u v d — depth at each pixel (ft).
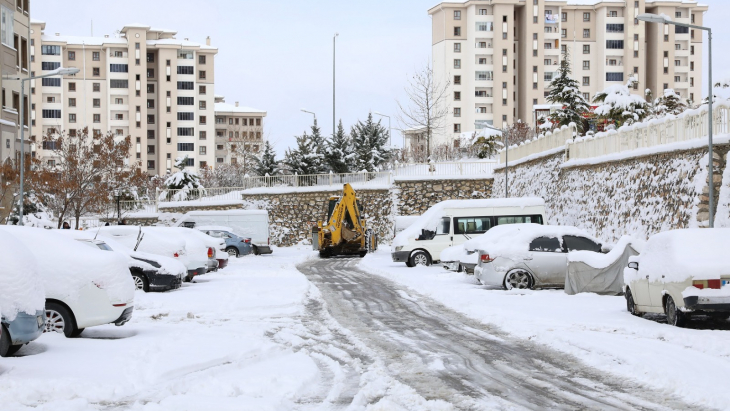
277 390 30.12
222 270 101.35
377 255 141.69
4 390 28.96
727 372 31.89
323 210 178.40
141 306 60.03
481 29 360.07
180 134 385.70
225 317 55.06
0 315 34.04
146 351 38.17
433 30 377.30
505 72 360.07
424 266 106.42
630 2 373.20
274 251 165.37
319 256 146.82
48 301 43.21
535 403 28.04
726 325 47.14
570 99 201.87
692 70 390.21
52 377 31.78
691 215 73.67
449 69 363.76
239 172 263.08
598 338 41.98
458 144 246.47
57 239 44.98
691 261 44.93
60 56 375.45
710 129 67.00
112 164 153.07
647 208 86.38
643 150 88.22
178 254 78.64
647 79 384.68
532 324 48.75
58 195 140.77
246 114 474.08
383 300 66.28
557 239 71.15
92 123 379.35
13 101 143.74
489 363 36.37
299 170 205.98
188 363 35.50
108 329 47.98
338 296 69.92
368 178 176.65
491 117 361.51
